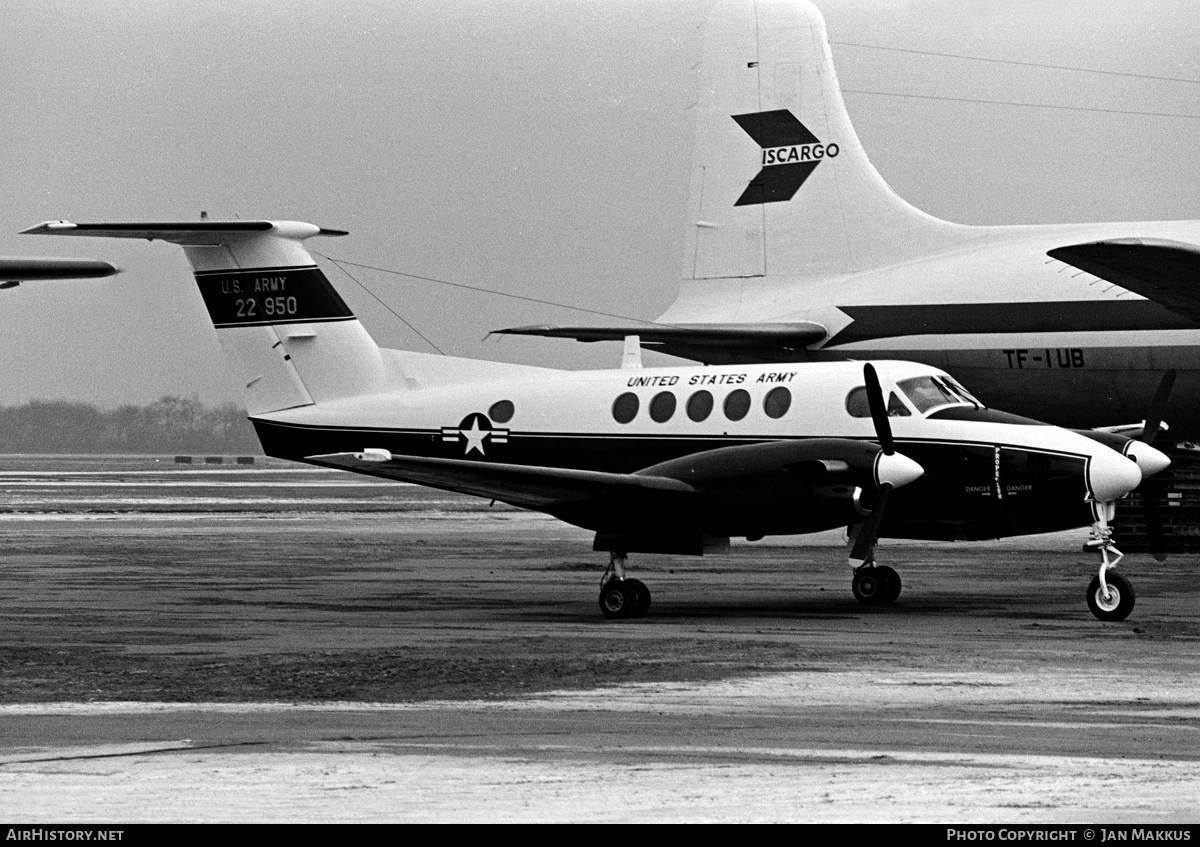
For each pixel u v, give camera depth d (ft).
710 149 408.67
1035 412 342.44
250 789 92.17
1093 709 122.42
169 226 260.01
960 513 207.31
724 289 402.93
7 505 543.39
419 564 301.02
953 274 352.69
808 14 400.26
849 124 391.86
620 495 200.03
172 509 529.04
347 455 210.59
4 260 157.69
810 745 106.73
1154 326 319.27
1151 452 203.10
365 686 136.05
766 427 223.30
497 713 121.08
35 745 106.63
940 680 138.72
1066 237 348.38
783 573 283.79
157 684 137.08
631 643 169.07
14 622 192.34
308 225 268.00
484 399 249.34
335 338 264.72
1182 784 93.76
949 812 86.58
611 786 93.30
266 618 199.52
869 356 361.51
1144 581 259.19
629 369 242.99
